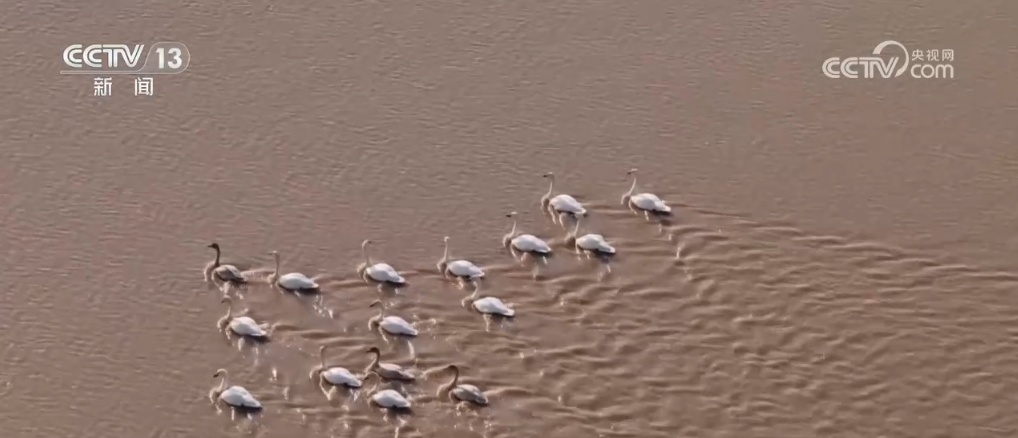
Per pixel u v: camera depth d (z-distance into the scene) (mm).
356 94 44719
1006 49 44875
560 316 35781
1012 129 41406
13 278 37938
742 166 40688
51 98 44938
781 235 37938
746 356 34312
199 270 37969
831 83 43969
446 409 33156
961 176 39719
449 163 41594
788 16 47375
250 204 40406
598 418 32812
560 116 43281
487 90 44625
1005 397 32906
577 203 39125
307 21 48188
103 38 47500
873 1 47812
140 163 42219
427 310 36125
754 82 44250
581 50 46219
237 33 47625
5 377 34812
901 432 32188
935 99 42969
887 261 36844
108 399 34125
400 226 39250
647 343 34844
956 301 35531
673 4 48406
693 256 37438
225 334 35750
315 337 35500
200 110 44281
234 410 33531
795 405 33000
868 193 39281
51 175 41781
